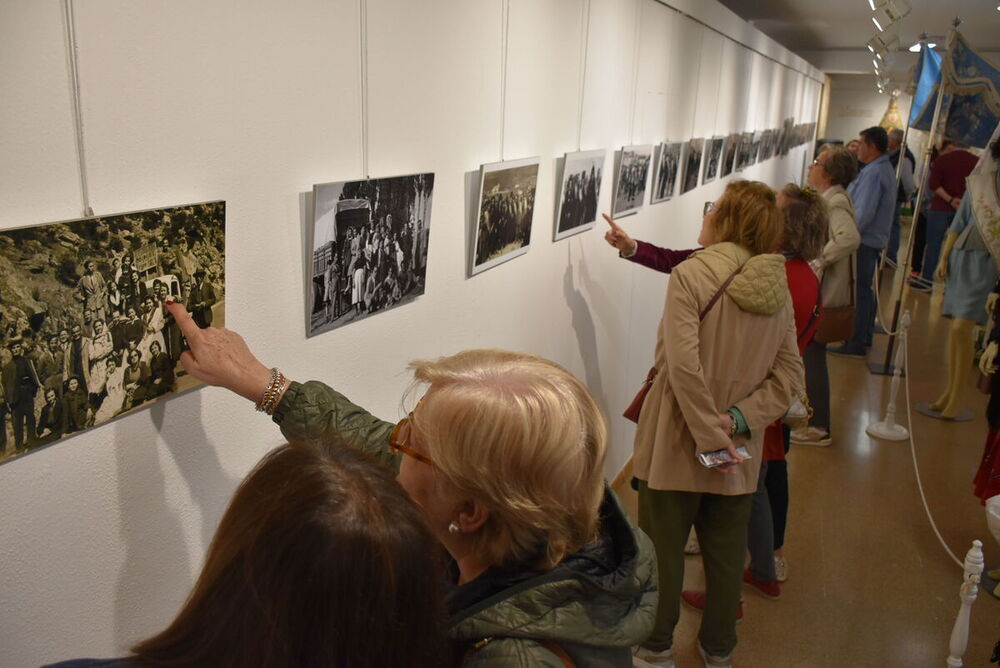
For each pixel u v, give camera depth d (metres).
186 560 1.43
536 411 0.90
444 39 1.99
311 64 1.52
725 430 2.32
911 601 3.27
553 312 3.09
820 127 15.73
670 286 2.34
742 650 2.93
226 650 0.66
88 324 1.10
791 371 2.43
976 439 4.96
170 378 1.29
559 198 2.90
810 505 4.11
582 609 0.91
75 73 1.06
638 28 3.57
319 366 1.69
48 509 1.14
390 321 1.94
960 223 4.81
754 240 2.36
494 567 0.96
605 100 3.28
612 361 3.98
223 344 1.33
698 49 4.74
